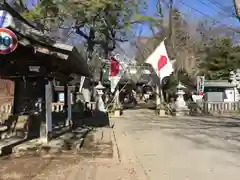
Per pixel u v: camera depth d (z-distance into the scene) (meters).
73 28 23.02
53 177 6.07
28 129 10.71
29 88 15.12
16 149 8.25
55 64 8.89
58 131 11.82
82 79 25.89
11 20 7.11
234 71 31.25
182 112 23.03
